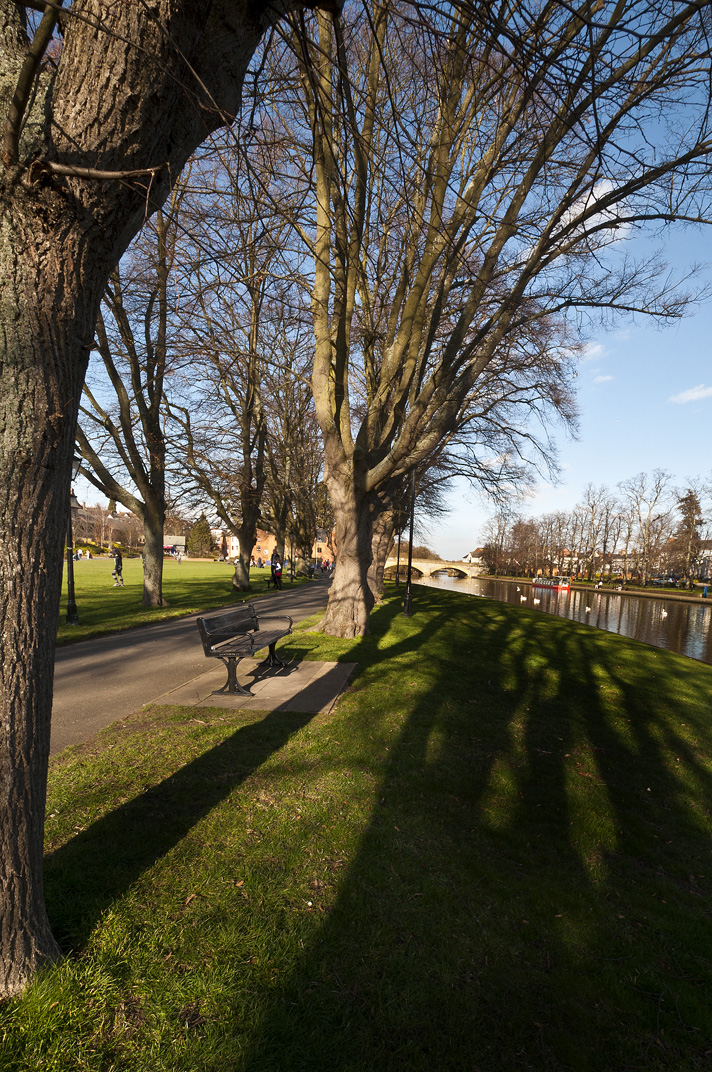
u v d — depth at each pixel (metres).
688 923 3.09
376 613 17.12
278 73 3.79
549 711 7.04
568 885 3.32
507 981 2.55
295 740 5.23
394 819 3.88
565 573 95.12
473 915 2.96
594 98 3.15
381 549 21.19
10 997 2.22
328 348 10.21
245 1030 2.19
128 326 15.20
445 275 9.51
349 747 5.12
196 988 2.37
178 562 74.00
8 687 2.14
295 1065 2.05
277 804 3.98
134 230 2.40
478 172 8.54
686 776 5.31
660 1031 2.35
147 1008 2.26
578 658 11.42
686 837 4.13
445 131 7.55
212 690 7.16
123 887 2.98
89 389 16.45
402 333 9.95
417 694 7.20
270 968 2.51
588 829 4.04
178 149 2.46
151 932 2.67
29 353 2.08
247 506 25.27
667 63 4.89
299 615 16.44
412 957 2.63
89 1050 2.06
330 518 44.62
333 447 10.79
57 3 1.61
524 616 20.31
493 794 4.46
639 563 81.31
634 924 3.04
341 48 2.74
